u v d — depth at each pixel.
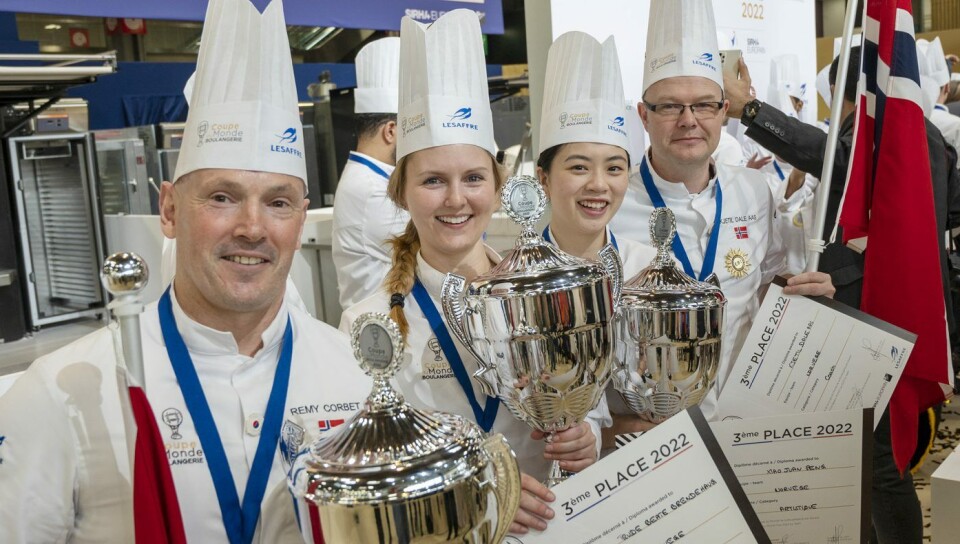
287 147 1.06
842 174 2.14
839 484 1.20
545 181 1.70
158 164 3.29
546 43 2.47
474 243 1.40
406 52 1.39
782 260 2.27
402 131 1.41
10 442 0.99
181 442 1.06
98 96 5.88
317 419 1.12
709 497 1.04
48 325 2.35
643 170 2.06
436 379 1.42
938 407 2.21
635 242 1.78
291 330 1.17
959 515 1.48
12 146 2.24
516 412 1.17
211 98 1.04
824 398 1.43
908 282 1.68
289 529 1.07
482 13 2.64
